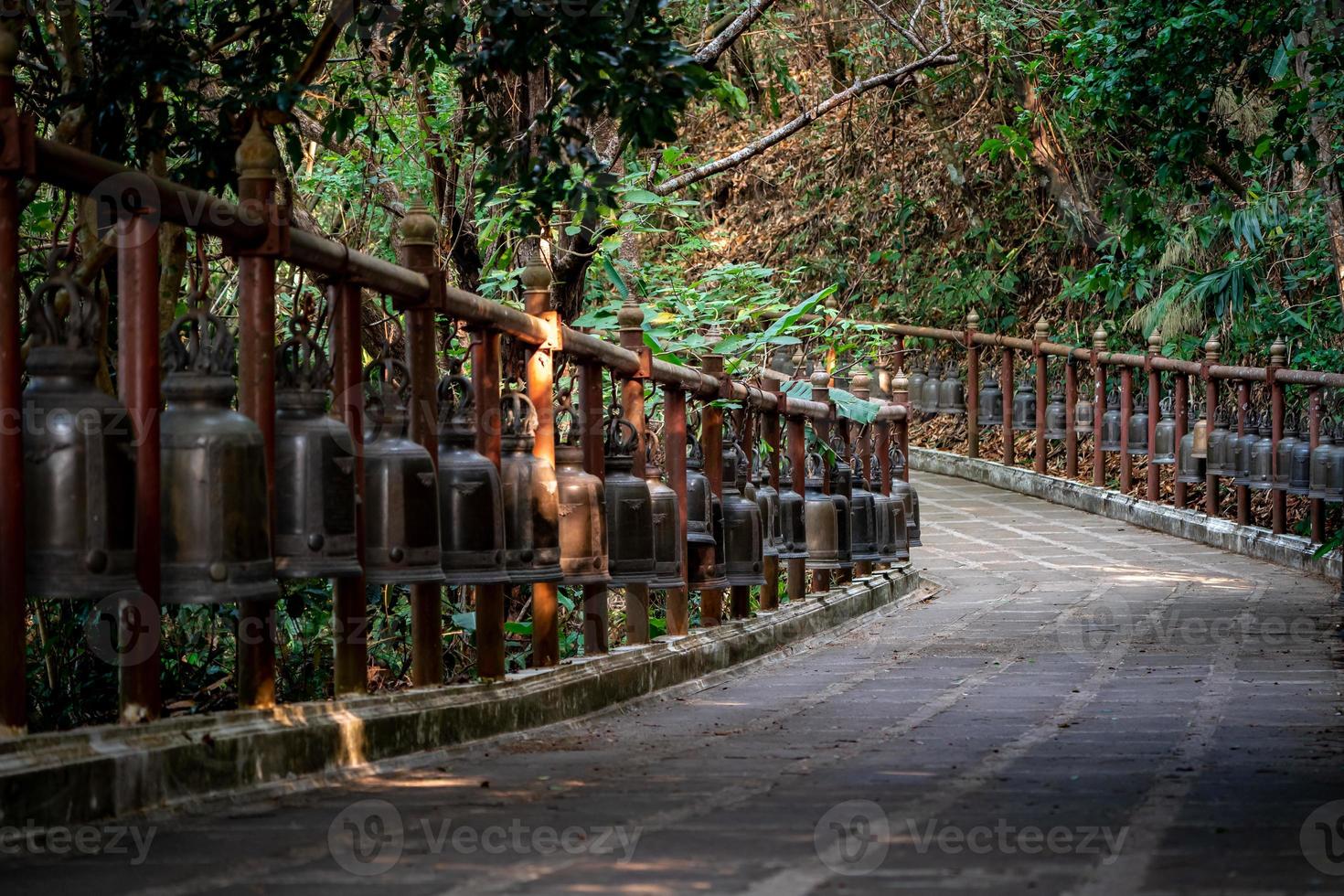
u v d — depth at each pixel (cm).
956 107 2292
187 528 404
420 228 546
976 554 1506
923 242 2344
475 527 557
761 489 950
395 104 892
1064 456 2092
